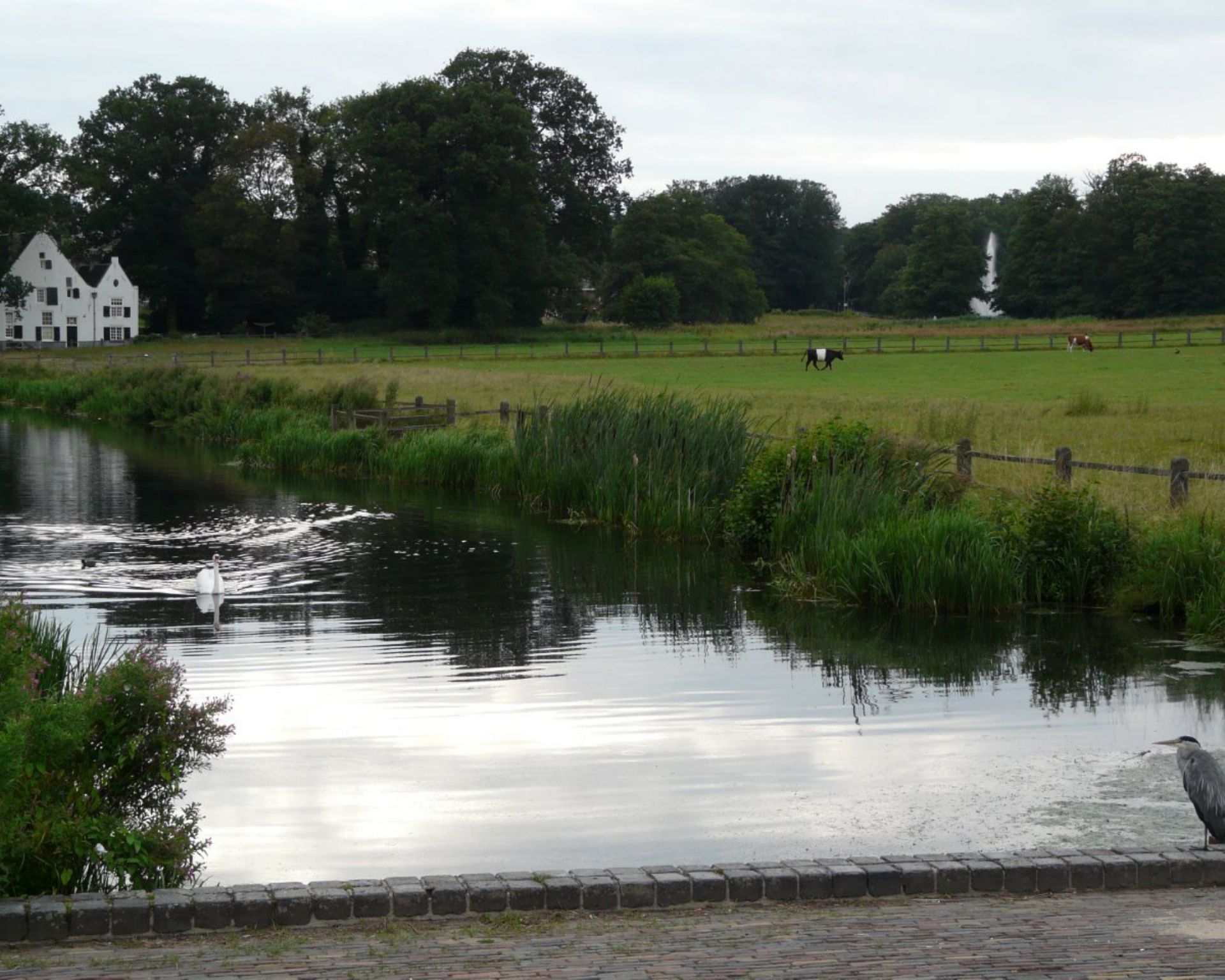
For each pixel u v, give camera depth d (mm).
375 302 121438
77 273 115062
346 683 14188
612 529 26172
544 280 116188
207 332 123875
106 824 8055
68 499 30328
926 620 17594
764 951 6137
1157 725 12414
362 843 9359
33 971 5984
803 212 188375
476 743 11930
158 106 118250
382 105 108250
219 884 8586
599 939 6426
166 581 20406
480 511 28766
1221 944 6176
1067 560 18516
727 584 20422
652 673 14695
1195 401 44094
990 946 6176
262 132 112875
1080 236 138750
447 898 6949
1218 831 7203
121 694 8758
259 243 113438
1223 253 131750
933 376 61438
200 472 36156
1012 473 24641
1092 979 5609
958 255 150375
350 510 28719
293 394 47594
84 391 60250
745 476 24422
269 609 18391
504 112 108562
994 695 13656
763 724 12617
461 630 17109
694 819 9828
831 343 93438
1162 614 17375
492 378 61500
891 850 9031
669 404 28031
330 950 6297
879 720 12719
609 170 127688
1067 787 10445
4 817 7660
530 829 9625
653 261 135875
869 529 19609
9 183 102188
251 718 12742
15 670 8430
